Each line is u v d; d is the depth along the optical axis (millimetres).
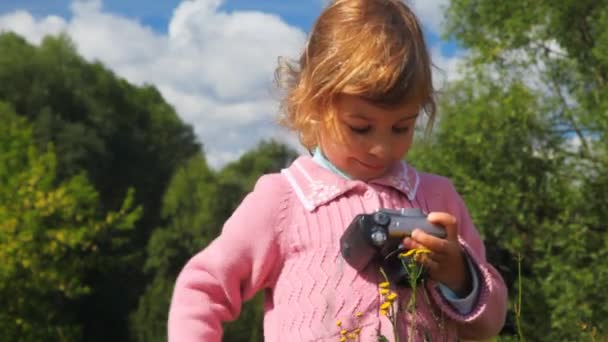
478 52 15250
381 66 1979
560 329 13383
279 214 2184
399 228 2021
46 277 16359
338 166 2199
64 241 16359
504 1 15547
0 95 41062
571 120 14938
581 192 14695
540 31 15195
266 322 2188
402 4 2168
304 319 2074
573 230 14086
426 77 2041
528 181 14773
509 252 3256
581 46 15008
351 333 1984
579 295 13336
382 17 2094
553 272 13828
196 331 2146
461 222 2328
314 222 2152
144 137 45656
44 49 43406
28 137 18750
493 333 2113
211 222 41188
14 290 16156
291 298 2111
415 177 2273
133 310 36438
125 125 45094
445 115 15156
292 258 2158
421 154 15492
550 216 15188
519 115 14602
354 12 2115
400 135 2072
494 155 14773
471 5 15727
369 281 2059
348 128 2062
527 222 14586
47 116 40844
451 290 2078
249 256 2180
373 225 2020
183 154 48156
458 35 15891
